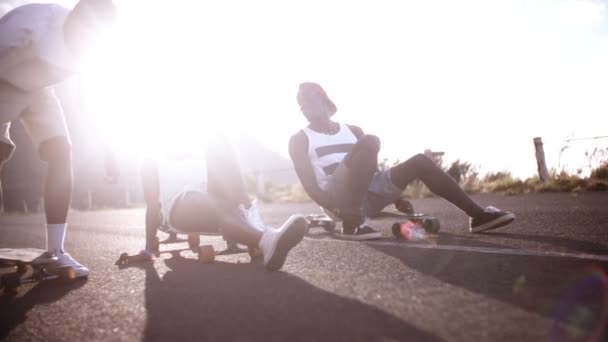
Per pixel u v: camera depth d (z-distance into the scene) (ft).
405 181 11.27
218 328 4.84
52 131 8.48
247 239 7.90
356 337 4.24
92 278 8.32
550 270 6.23
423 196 31.32
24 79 7.73
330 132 11.94
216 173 8.07
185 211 8.41
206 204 8.11
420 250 8.63
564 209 15.14
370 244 9.89
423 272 6.63
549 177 29.50
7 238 18.75
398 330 4.33
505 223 10.23
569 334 3.94
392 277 6.43
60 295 7.15
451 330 4.22
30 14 7.55
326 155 11.64
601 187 25.93
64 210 8.51
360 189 10.64
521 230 10.64
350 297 5.53
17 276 7.61
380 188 11.57
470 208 10.55
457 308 4.81
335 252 9.11
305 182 11.23
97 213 45.24
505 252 7.80
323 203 11.11
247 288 6.47
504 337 3.98
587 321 4.17
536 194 26.37
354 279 6.48
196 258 9.87
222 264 8.71
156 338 4.74
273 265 7.38
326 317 4.87
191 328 4.93
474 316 4.54
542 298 4.95
